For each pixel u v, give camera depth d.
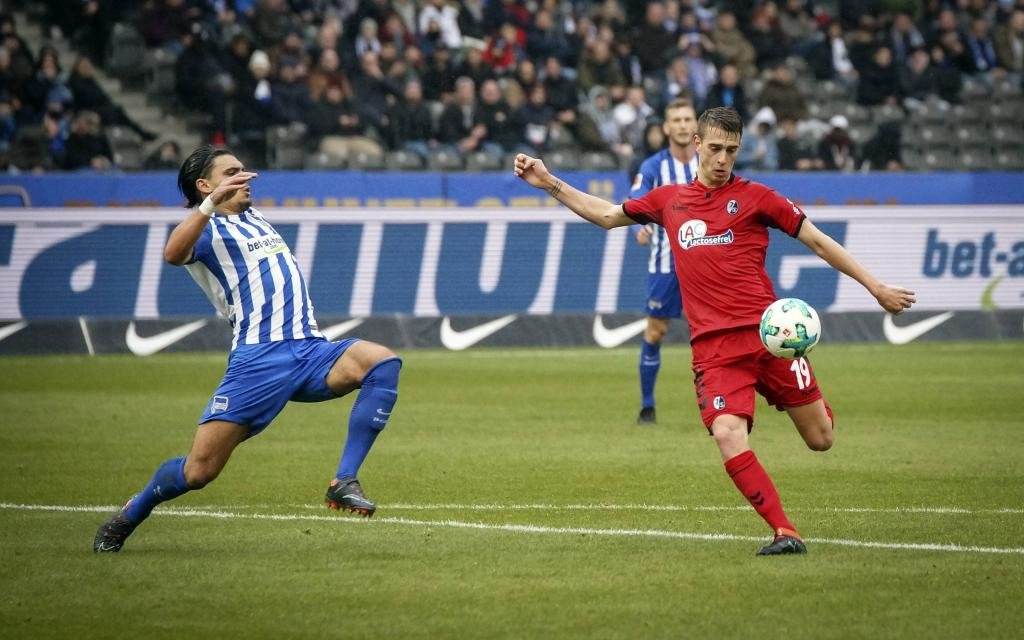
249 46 83.38
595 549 25.17
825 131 91.00
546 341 72.31
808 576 22.62
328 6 90.75
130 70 88.25
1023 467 35.88
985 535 26.39
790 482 33.47
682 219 25.47
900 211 75.44
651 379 45.28
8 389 54.56
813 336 24.44
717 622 19.77
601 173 77.12
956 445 40.16
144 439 41.91
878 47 96.12
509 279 72.19
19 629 19.83
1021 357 67.69
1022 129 96.94
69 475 35.25
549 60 88.06
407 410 48.69
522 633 19.31
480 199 75.12
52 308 67.56
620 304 73.50
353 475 25.72
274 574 23.16
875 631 19.25
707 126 25.05
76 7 89.88
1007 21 104.19
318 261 69.50
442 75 88.06
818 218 74.44
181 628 19.81
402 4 90.69
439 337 71.06
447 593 21.69
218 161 25.89
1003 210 76.69
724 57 94.81
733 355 24.94
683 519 28.44
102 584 22.50
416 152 83.50
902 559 23.98
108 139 79.44
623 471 35.34
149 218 68.62
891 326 75.19
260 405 25.17
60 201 70.00
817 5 106.88
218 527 27.72
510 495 31.73
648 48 93.25
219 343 69.44
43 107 80.31
